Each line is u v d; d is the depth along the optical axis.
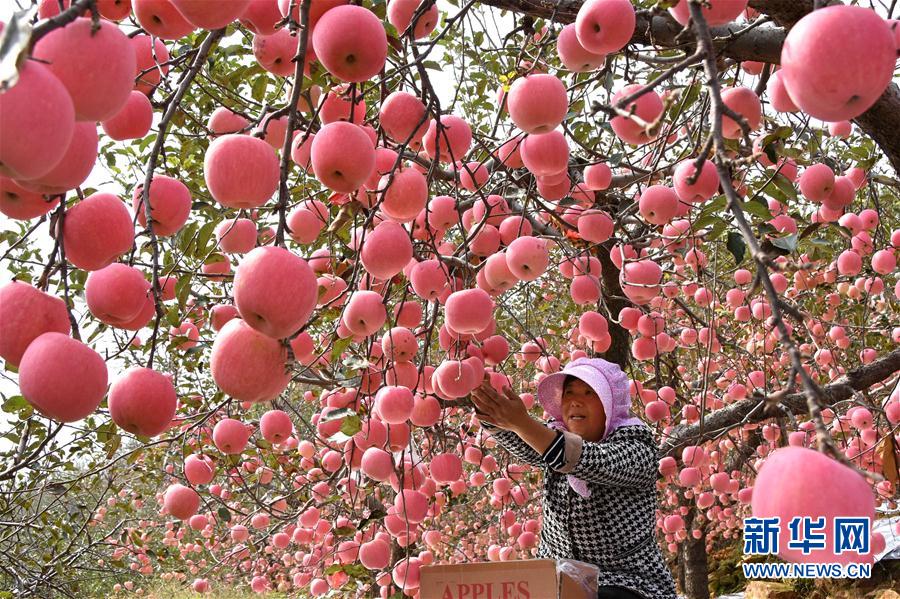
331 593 4.54
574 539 2.66
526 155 2.08
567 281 5.62
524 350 3.76
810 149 2.81
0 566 5.02
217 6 1.18
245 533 5.18
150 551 5.97
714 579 9.52
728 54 2.09
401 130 1.90
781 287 4.03
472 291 2.19
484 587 2.30
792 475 0.86
